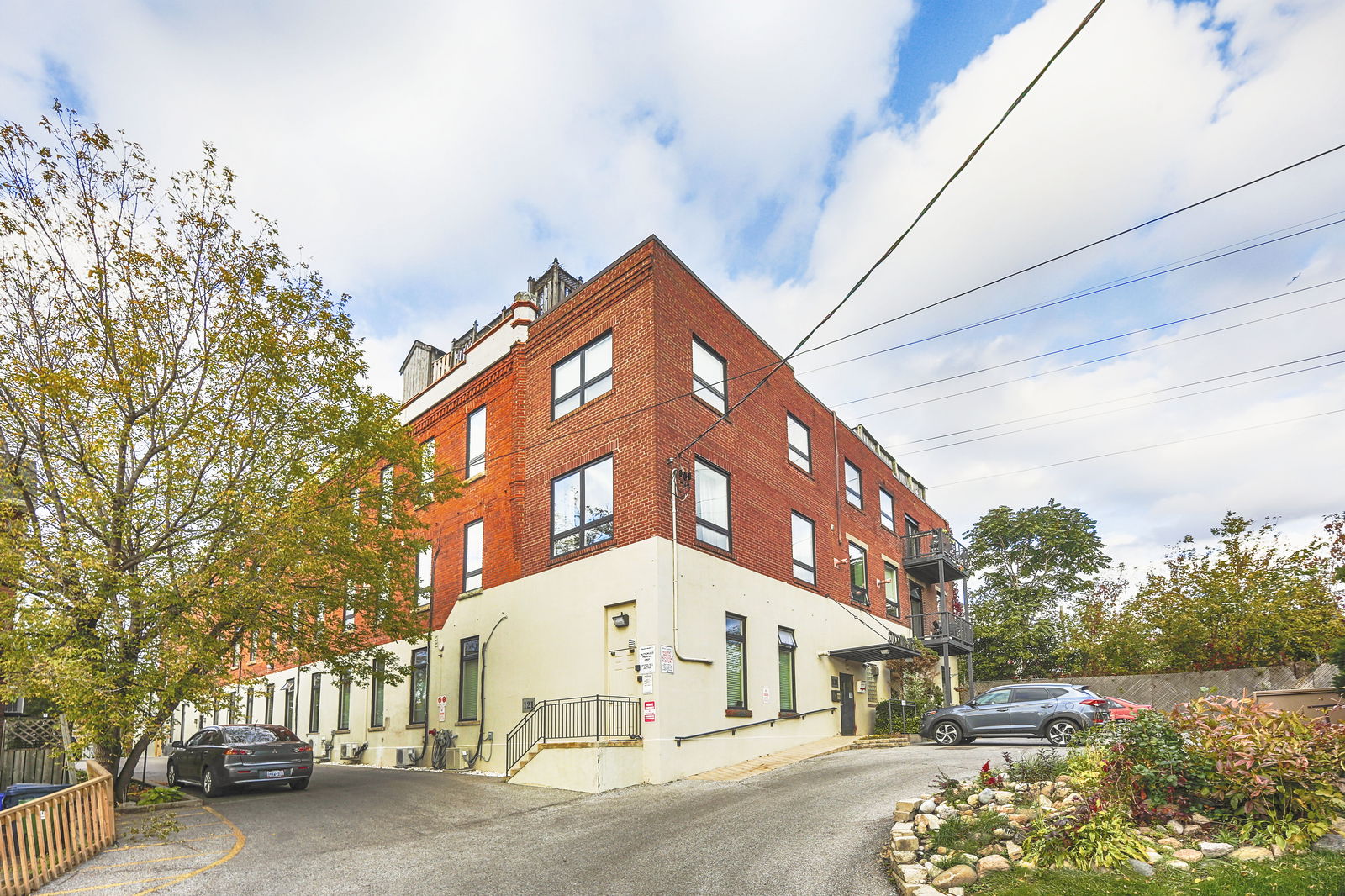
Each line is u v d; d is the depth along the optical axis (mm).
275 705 31469
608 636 17344
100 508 13695
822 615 23375
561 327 20484
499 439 21703
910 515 34250
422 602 23641
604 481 18312
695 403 18969
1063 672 32344
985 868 7809
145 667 13039
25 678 12031
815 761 17250
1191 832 7957
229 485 14906
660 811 12492
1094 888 6898
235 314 14898
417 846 10859
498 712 19672
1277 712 8719
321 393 16203
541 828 11820
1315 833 7387
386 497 18266
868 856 9008
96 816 10812
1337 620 25125
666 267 18719
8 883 8859
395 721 23750
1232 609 26938
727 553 19125
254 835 11742
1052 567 41781
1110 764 8945
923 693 25234
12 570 12930
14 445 14109
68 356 13695
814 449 25203
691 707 16688
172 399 14594
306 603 16078
